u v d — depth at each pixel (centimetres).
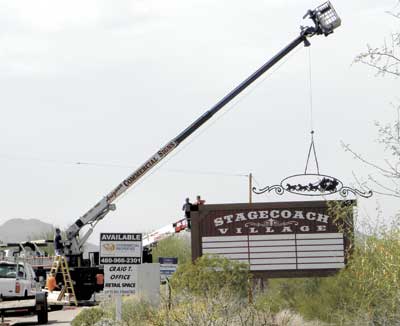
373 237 2280
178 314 2952
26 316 5691
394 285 2150
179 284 3878
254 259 4156
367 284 2425
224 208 4200
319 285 4038
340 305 3528
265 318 3025
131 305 4375
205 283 3831
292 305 3903
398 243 2131
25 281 5697
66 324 5378
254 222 4175
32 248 8562
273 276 4125
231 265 3956
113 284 3359
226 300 3167
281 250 4144
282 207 4162
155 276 4700
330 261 4097
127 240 3384
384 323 2730
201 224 4200
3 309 5478
